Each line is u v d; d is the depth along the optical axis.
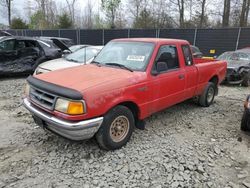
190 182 3.17
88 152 3.76
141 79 3.97
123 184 3.07
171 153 3.84
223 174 3.39
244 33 15.84
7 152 3.75
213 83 6.44
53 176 3.19
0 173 3.23
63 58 8.34
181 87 4.98
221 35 16.80
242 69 9.57
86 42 23.34
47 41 10.32
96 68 4.30
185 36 18.30
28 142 4.07
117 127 3.75
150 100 4.21
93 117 3.33
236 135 4.69
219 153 3.95
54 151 3.78
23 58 9.49
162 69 4.29
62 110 3.24
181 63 5.00
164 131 4.72
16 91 7.53
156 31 19.45
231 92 8.69
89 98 3.23
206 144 4.24
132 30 20.48
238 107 6.59
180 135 4.58
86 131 3.29
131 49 4.59
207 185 3.13
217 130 4.91
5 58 9.15
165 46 4.59
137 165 3.47
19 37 9.44
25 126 4.75
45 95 3.51
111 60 4.62
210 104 6.57
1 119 5.14
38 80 3.72
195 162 3.60
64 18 35.12
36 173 3.24
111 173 3.28
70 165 3.44
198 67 5.52
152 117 5.48
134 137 4.36
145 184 3.08
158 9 31.86
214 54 17.28
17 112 5.61
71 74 3.93
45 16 42.56
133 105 4.01
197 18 30.02
